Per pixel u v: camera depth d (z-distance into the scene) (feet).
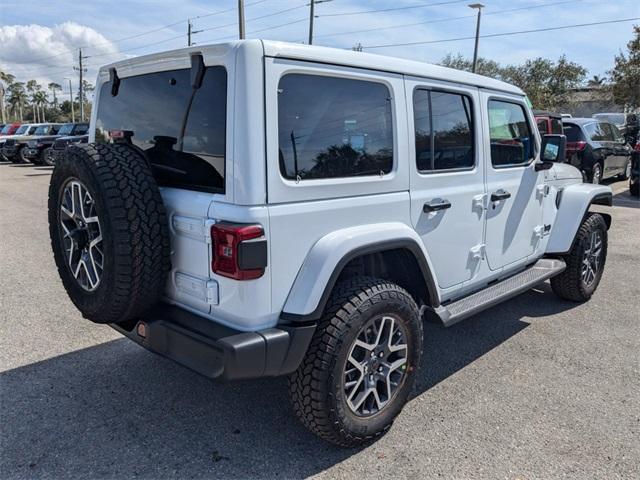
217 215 7.87
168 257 8.64
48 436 9.65
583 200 15.58
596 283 17.25
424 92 10.38
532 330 14.79
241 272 7.68
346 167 8.91
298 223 8.18
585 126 38.63
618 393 11.28
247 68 7.55
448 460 9.04
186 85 8.53
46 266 20.84
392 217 9.69
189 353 8.24
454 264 11.57
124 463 8.92
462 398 11.09
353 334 8.63
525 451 9.28
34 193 43.09
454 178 11.15
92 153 8.48
